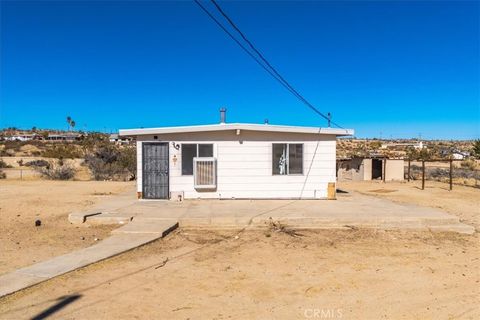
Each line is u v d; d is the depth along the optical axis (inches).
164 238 414.9
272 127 651.5
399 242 408.8
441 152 3004.4
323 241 407.2
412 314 234.5
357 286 280.1
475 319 228.5
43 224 478.9
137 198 657.6
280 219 470.9
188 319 224.5
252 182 660.7
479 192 893.8
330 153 670.5
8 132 5762.8
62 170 1240.2
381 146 4227.4
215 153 654.5
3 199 681.0
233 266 323.0
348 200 652.7
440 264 335.0
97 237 416.8
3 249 366.9
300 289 273.1
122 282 282.4
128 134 641.6
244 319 225.5
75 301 246.8
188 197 650.2
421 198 770.2
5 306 237.3
